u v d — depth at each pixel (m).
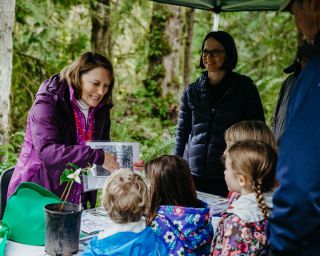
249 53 9.30
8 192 2.44
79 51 7.07
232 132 2.35
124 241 1.72
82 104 2.50
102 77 2.41
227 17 9.05
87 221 2.33
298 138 1.33
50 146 2.29
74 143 2.48
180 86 8.12
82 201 2.61
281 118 2.94
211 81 3.37
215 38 3.29
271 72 8.48
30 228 2.01
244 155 1.78
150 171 1.97
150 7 8.16
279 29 8.67
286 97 2.95
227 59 3.29
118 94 7.71
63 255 1.86
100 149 2.35
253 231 1.69
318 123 1.31
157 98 7.41
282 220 1.35
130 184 1.74
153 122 7.13
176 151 3.56
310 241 1.37
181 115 3.54
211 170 3.34
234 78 3.36
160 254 1.80
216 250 1.78
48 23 6.61
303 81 1.39
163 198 1.95
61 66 6.69
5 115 4.47
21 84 6.46
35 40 6.56
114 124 6.69
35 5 6.37
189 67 7.96
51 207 1.91
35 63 6.58
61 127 2.42
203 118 3.36
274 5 4.36
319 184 1.29
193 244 1.89
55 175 2.37
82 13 7.10
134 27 8.30
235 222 1.71
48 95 2.37
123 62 8.25
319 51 1.39
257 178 1.76
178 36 7.34
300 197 1.30
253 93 3.36
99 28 7.02
